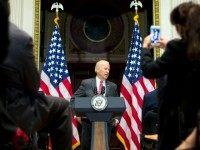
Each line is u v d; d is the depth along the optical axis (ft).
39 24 32.17
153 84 28.68
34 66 7.47
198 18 8.13
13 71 7.19
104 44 36.58
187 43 8.20
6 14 6.89
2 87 7.13
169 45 8.54
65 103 8.54
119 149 33.55
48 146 14.96
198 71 8.16
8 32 6.97
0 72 7.13
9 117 7.04
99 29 36.76
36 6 32.27
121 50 36.50
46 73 29.48
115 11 36.88
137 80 29.14
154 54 30.91
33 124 7.45
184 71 8.34
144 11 35.55
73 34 36.47
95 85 23.75
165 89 8.62
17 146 6.94
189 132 8.09
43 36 34.58
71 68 36.19
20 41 7.29
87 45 36.47
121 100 15.02
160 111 8.73
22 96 7.34
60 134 8.55
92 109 14.89
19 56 7.23
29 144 7.31
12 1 31.78
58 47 30.14
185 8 8.42
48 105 7.97
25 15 32.07
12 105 7.18
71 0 36.58
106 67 23.88
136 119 28.32
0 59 6.95
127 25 36.55
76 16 36.60
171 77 8.52
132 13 36.45
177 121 8.37
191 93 8.20
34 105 7.54
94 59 36.29
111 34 36.65
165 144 8.52
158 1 32.60
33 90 7.47
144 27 35.35
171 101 8.47
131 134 28.14
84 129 20.95
